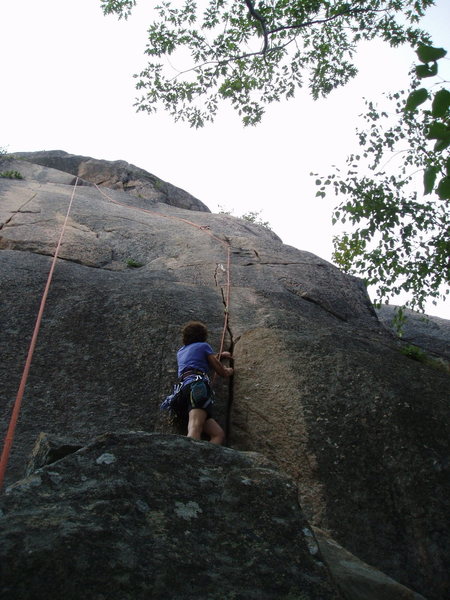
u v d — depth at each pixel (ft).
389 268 24.08
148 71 35.94
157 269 26.96
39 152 52.80
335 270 30.45
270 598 7.25
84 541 7.18
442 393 17.01
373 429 14.92
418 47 9.54
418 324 35.78
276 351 18.44
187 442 9.90
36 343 17.98
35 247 26.63
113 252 28.66
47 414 15.06
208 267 27.25
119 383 16.92
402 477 13.52
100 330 19.22
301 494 13.33
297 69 38.01
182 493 8.66
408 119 23.84
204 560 7.54
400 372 17.92
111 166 50.49
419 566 11.71
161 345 18.88
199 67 36.01
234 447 15.34
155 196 47.80
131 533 7.59
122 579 6.86
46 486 8.27
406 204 23.26
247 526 8.35
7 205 32.60
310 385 16.63
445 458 14.10
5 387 15.69
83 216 32.83
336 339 20.04
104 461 8.92
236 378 17.76
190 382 15.25
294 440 14.82
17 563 6.72
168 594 6.88
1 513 7.54
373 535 12.29
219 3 34.71
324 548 10.83
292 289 26.50
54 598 6.48
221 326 21.08
